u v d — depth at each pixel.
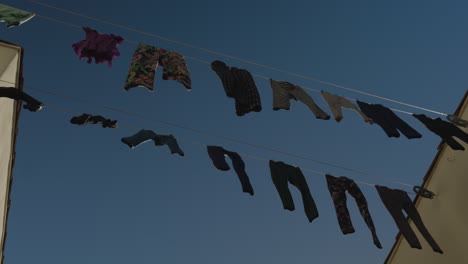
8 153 7.90
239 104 6.78
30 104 5.55
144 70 6.37
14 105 7.38
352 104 7.41
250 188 6.64
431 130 7.52
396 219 7.14
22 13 6.13
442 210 8.46
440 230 8.46
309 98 7.22
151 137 6.51
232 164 6.81
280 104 6.95
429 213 8.73
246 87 6.92
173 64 6.63
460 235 8.03
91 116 6.11
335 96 7.37
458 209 8.14
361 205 7.06
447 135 7.50
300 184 6.89
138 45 6.64
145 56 6.53
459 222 8.09
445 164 8.57
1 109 7.11
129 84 6.20
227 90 6.79
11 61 6.92
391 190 7.45
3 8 6.12
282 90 7.11
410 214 7.41
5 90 5.53
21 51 7.07
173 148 6.49
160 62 6.60
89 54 6.29
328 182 7.05
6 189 8.27
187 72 6.62
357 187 7.13
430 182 8.87
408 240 6.96
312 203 6.78
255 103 6.81
